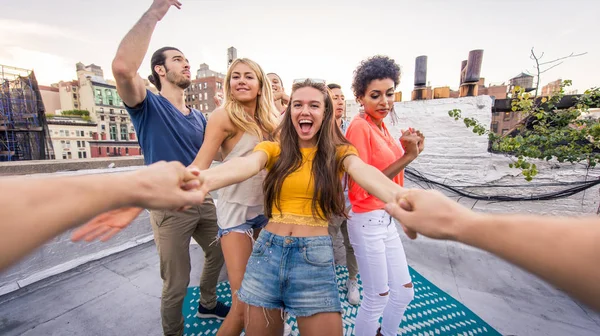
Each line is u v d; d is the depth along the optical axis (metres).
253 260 1.15
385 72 1.53
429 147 3.66
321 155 1.19
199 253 3.13
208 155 1.36
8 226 0.36
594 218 0.42
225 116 1.41
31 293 2.24
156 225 1.61
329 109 1.23
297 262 1.08
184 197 0.65
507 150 3.18
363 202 1.45
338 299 1.08
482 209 3.45
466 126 3.40
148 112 1.73
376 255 1.44
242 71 1.45
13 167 2.48
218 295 2.37
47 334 1.84
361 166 1.07
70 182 0.44
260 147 1.24
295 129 1.24
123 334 1.86
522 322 2.01
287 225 1.15
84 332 1.87
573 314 2.08
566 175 3.03
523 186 3.23
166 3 1.58
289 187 1.17
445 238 0.55
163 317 1.62
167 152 1.79
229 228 1.42
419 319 2.05
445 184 3.61
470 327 1.96
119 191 0.50
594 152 2.89
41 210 0.39
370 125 1.57
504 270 2.74
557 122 3.04
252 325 1.09
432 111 3.59
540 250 0.41
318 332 1.01
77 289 2.33
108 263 2.76
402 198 0.67
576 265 0.38
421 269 2.78
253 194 1.44
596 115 2.90
